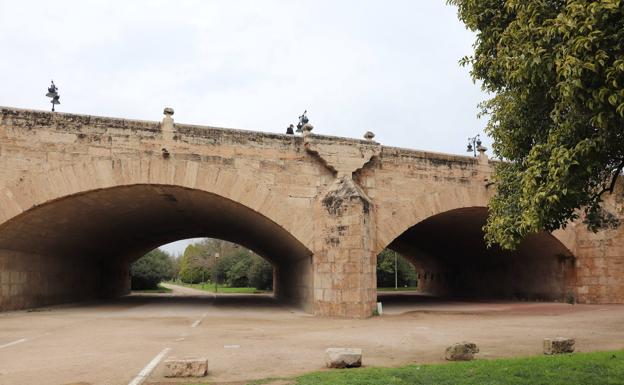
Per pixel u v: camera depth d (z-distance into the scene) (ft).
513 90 32.63
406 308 88.63
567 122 26.99
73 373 27.73
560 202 27.35
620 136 26.37
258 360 32.58
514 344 41.78
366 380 24.91
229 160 69.26
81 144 63.77
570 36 25.26
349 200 68.39
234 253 244.22
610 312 75.25
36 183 61.87
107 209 76.59
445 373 26.84
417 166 80.59
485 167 85.81
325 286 69.21
